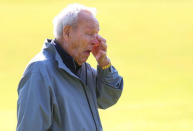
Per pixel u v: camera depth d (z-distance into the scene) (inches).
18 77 4025.6
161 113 2568.9
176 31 6264.8
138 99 3061.0
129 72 4234.7
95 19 590.6
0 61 4707.2
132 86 3575.3
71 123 560.1
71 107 564.7
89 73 631.8
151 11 7440.9
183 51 5226.4
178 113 2566.4
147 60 4810.5
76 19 580.4
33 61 565.3
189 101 2955.2
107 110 2645.2
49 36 6097.4
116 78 633.0
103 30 6358.3
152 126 2213.3
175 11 7396.7
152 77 3983.8
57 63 572.7
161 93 3277.6
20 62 4714.6
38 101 538.6
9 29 6368.1
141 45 5575.8
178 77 3961.6
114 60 4817.9
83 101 582.9
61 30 588.1
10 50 5241.1
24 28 6456.7
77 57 589.9
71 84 577.9
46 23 6786.4
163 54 5093.5
